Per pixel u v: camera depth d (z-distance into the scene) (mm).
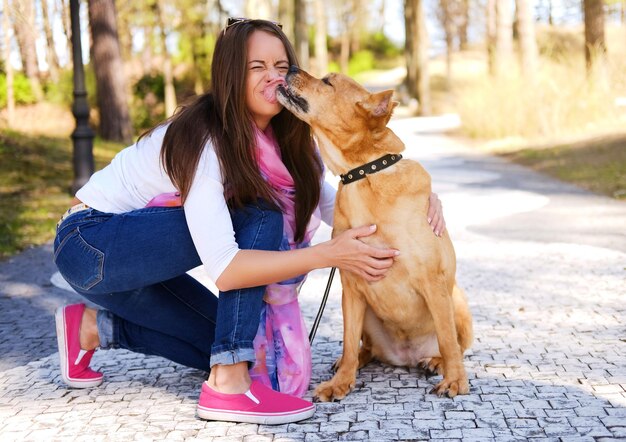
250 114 2996
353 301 3121
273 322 3035
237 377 2762
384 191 2932
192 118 2795
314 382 3256
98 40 16859
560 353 3479
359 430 2645
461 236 6844
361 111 2896
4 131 14164
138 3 26609
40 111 21062
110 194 2922
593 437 2502
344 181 3045
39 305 4836
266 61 2941
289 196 3123
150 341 3137
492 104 17641
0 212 8633
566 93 15953
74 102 9688
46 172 11961
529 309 4324
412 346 3332
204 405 2770
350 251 2812
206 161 2734
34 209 8914
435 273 2975
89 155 9750
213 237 2695
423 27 29562
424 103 29656
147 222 2791
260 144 2939
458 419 2711
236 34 2893
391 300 3068
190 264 2857
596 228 6895
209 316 3117
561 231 6840
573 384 3043
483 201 8906
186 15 28219
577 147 13484
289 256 2723
